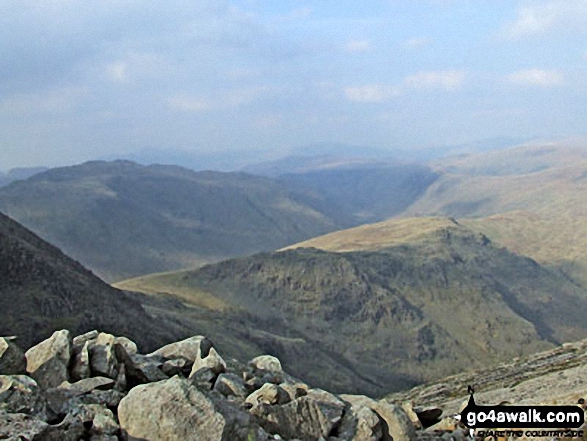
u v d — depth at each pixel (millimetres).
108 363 17219
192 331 149125
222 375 18547
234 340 168500
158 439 14055
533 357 75562
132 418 14477
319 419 16922
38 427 13172
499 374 67438
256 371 20688
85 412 14570
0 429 12922
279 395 17500
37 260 106312
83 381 16281
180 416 14156
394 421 17875
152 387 14680
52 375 16594
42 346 17328
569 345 76750
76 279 114375
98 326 96750
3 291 95812
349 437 16922
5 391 14273
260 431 14883
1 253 102312
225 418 14219
